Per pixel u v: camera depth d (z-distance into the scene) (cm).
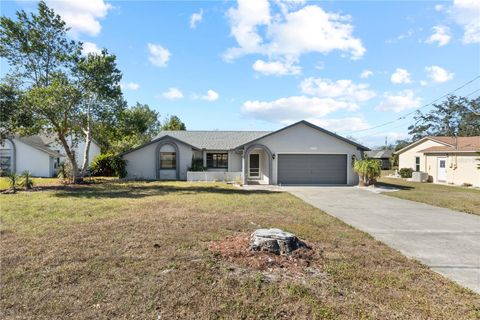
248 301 362
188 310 341
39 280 412
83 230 679
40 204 1041
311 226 756
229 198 1252
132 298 365
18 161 2489
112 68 1870
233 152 2452
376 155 5491
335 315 333
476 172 1931
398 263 501
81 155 3209
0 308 340
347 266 479
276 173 1969
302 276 438
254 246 530
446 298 378
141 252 530
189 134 2773
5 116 1444
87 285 398
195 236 633
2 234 639
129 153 2341
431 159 2392
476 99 4044
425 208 1080
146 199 1194
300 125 1977
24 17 1764
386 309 348
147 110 4994
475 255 555
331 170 1998
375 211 1013
